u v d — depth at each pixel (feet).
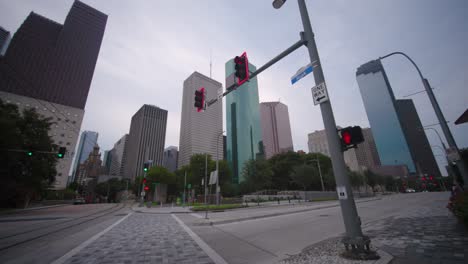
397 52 39.93
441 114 33.47
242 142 502.79
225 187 195.11
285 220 42.14
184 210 76.48
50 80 280.72
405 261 14.56
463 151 42.65
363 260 14.47
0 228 36.83
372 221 36.22
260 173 171.12
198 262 16.66
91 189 313.73
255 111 558.15
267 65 23.04
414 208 55.67
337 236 25.27
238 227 34.73
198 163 201.77
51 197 185.37
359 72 319.06
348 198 16.02
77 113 284.61
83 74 312.09
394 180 325.42
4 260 17.66
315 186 188.55
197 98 32.42
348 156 313.73
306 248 19.17
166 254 18.99
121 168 546.67
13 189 87.35
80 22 335.47
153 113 458.91
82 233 30.53
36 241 25.12
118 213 71.56
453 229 24.64
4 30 280.92
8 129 75.77
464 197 23.21
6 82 248.52
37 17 297.53
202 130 399.85
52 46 296.10
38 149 94.17
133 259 17.54
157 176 223.51
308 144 373.81
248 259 17.25
